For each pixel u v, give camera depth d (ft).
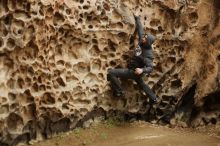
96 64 34.83
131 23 34.81
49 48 32.45
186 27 37.01
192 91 38.04
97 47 34.53
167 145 33.32
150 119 37.81
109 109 36.11
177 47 36.81
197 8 36.94
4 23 30.48
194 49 37.29
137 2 35.50
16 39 30.66
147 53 33.58
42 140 33.24
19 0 30.53
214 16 37.55
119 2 34.94
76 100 34.27
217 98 37.96
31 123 32.48
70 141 33.55
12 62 30.96
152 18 35.96
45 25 31.68
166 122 38.06
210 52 37.40
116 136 34.71
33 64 31.60
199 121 38.29
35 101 31.96
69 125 34.40
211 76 37.27
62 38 33.12
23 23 30.76
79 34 33.63
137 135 34.96
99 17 34.17
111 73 34.60
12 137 31.58
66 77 33.55
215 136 36.14
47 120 33.17
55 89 32.96
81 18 33.63
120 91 34.99
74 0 33.27
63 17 32.60
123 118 36.88
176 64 36.99
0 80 30.53
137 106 37.11
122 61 35.27
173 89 37.40
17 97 31.17
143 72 33.35
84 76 34.32
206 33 37.32
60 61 33.24
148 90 34.88
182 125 38.06
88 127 35.37
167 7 36.11
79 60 34.01
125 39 35.01
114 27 34.68
